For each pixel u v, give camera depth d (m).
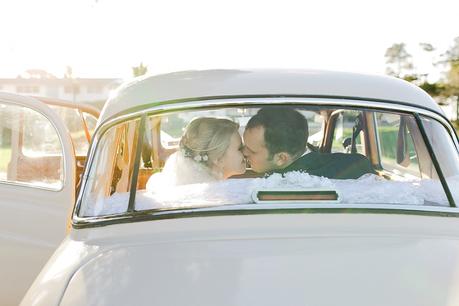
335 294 1.63
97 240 2.02
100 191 2.33
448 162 2.37
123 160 2.66
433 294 1.64
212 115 2.67
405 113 2.36
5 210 3.76
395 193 2.21
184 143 2.47
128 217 2.07
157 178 2.48
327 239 1.90
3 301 3.75
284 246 1.85
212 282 1.68
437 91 43.16
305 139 2.51
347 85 2.38
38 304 1.77
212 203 2.12
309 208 2.04
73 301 1.71
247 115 2.65
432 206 2.12
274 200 2.08
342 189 2.21
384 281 1.68
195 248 1.86
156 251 1.87
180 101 2.29
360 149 3.87
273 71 2.48
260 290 1.64
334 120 3.79
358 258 1.79
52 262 2.01
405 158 3.24
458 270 1.76
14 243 3.73
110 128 2.36
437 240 1.94
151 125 2.70
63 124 3.85
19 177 3.84
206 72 2.47
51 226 3.74
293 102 2.29
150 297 1.65
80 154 5.27
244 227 1.97
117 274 1.78
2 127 3.87
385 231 1.98
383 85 2.42
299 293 1.63
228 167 2.47
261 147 2.50
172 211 2.05
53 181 3.81
